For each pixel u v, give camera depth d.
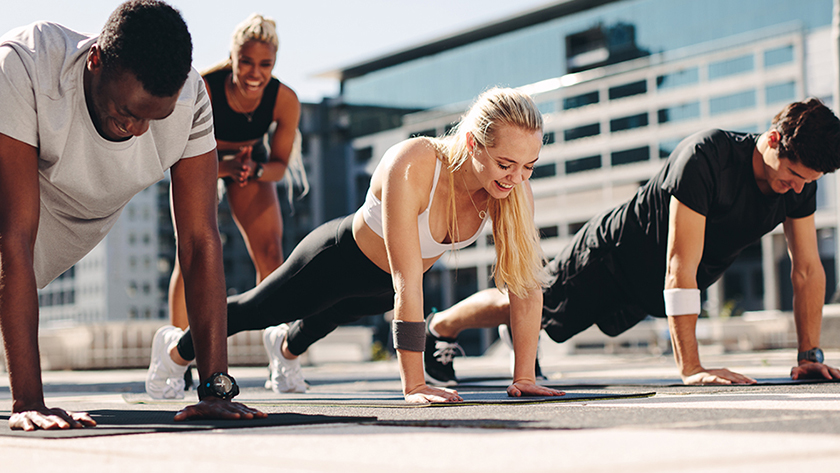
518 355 2.63
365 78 57.88
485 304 3.68
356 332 18.92
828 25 41.56
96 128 2.04
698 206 3.03
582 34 49.22
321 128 58.84
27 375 1.82
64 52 2.01
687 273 3.08
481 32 52.56
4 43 1.97
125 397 3.50
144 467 1.16
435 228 2.50
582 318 3.61
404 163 2.39
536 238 2.62
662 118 45.09
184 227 2.14
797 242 3.29
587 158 47.34
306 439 1.41
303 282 2.88
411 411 2.03
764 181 3.09
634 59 47.53
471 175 2.44
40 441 1.50
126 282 60.28
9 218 1.90
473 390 3.32
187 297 2.08
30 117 1.95
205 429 1.64
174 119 2.10
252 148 4.27
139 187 2.24
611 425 1.49
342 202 58.38
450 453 1.19
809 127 2.85
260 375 7.33
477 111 2.30
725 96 43.28
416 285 2.37
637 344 21.70
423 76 55.06
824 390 2.45
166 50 1.79
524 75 51.09
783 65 41.69
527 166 2.30
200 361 2.02
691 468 1.00
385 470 1.06
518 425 1.53
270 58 4.14
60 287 65.19
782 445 1.16
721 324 16.67
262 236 4.38
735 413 1.65
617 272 3.46
